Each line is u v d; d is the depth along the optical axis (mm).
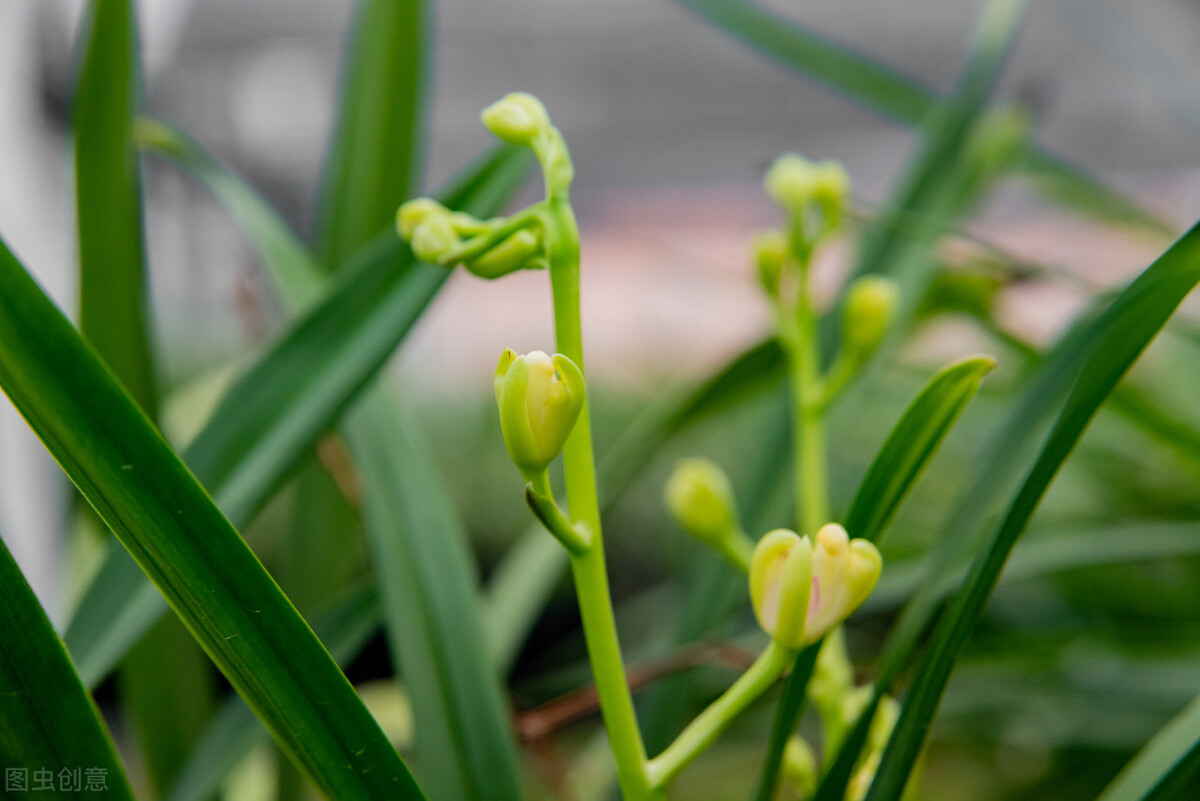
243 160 2846
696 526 516
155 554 416
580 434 435
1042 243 2252
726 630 647
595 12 3227
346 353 519
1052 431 424
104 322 542
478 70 3445
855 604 436
